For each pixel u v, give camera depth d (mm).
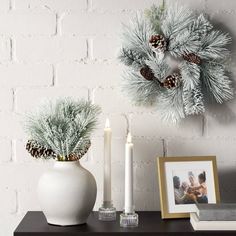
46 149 1535
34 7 1701
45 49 1704
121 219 1508
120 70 1706
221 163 1720
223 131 1717
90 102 1577
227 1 1708
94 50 1704
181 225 1521
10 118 1706
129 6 1700
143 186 1720
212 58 1688
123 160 1718
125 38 1676
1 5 1698
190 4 1705
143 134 1715
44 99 1608
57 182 1486
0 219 1709
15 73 1705
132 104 1705
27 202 1712
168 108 1677
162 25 1677
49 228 1485
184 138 1716
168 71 1690
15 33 1701
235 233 1450
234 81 1706
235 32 1706
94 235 1443
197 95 1661
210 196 1607
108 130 1573
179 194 1602
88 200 1509
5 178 1708
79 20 1701
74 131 1489
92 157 1712
